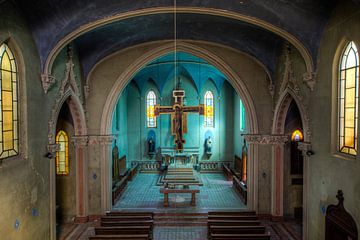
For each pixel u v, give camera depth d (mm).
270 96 15766
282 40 13070
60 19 9617
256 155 15898
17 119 8891
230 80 16000
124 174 23375
